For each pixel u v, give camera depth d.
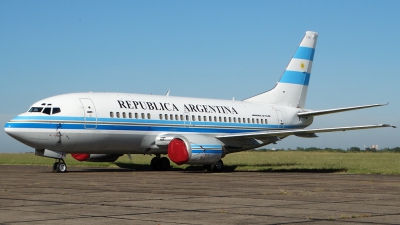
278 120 41.75
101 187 20.53
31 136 29.66
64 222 11.82
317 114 41.56
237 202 15.56
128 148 33.53
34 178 25.73
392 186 21.47
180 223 11.72
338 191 19.16
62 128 30.31
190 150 31.72
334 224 11.59
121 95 33.84
